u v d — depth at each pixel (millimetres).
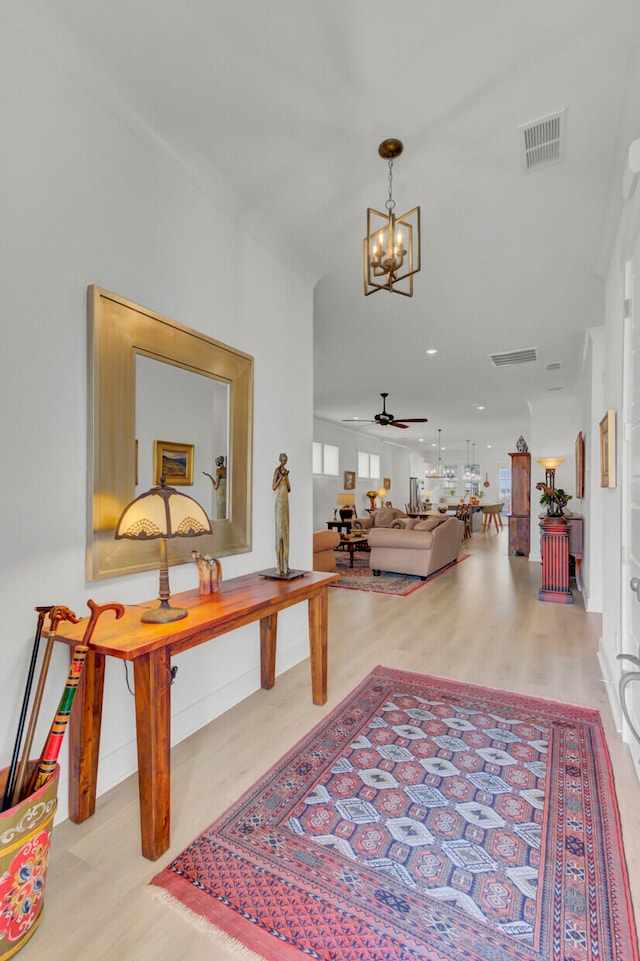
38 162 1579
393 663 3160
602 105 1905
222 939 1211
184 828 1611
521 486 8555
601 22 1553
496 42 1635
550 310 4129
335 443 11023
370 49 1666
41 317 1583
